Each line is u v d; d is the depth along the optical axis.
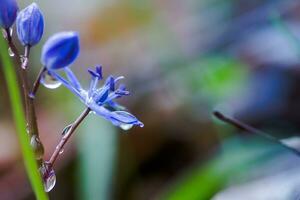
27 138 0.27
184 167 0.52
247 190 0.40
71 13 0.85
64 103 0.54
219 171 0.39
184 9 0.76
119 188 0.49
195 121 0.53
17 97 0.27
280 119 0.50
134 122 0.29
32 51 0.66
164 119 0.54
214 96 0.52
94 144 0.42
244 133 0.47
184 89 0.55
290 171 0.40
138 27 0.77
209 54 0.59
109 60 0.68
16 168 0.54
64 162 0.50
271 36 0.57
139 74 0.59
